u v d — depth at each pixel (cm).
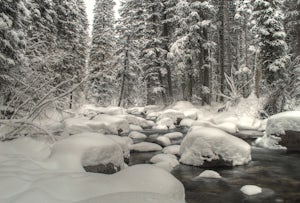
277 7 2272
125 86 4488
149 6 3378
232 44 4044
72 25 3206
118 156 668
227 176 965
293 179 928
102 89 4275
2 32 1322
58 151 592
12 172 447
